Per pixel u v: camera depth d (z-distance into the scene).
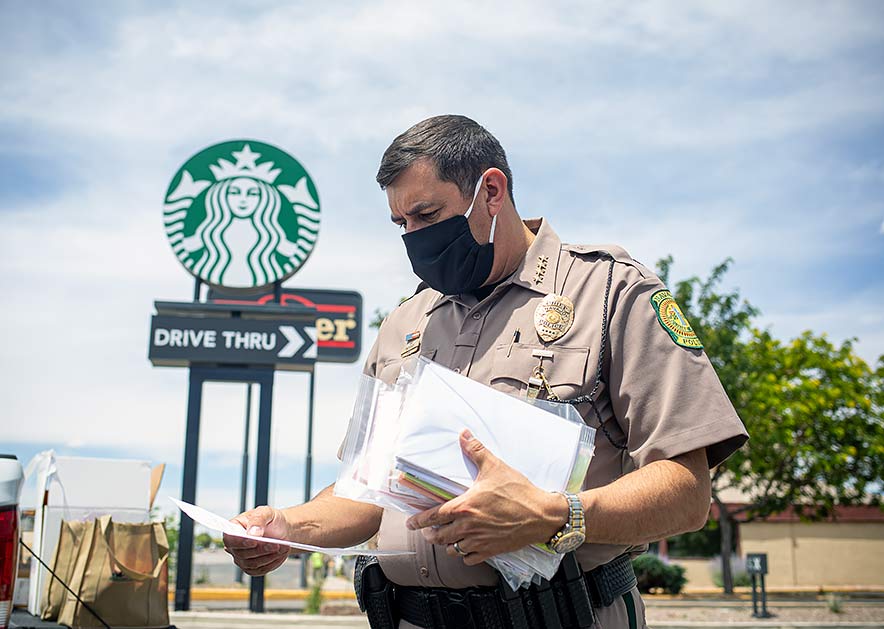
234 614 10.16
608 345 1.89
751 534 23.39
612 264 1.98
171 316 12.11
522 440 1.69
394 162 2.02
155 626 3.75
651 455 1.77
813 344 19.78
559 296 1.96
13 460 3.03
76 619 3.63
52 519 3.95
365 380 1.86
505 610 1.80
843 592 21.09
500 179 2.03
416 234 2.03
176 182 12.90
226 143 13.07
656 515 1.68
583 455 1.73
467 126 2.06
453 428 1.65
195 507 1.84
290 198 13.01
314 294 17.39
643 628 1.96
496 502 1.56
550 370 1.89
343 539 2.11
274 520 1.97
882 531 23.53
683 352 1.83
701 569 23.23
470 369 1.99
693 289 17.39
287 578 21.86
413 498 1.63
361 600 2.09
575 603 1.77
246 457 20.50
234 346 12.09
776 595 18.81
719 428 1.75
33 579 4.04
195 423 11.96
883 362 19.56
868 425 19.27
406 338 2.23
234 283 12.72
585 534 1.61
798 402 18.36
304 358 12.15
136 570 3.77
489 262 2.03
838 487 19.25
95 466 4.09
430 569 1.88
